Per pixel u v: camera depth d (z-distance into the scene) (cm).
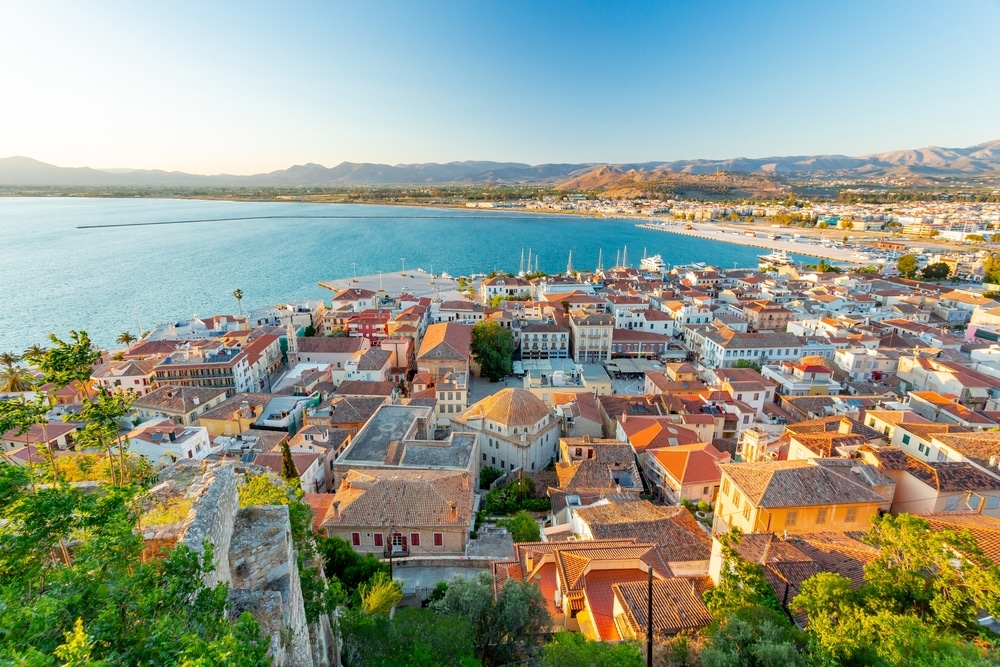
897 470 5088
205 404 10975
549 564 4481
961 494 4725
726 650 2697
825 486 4706
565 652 2892
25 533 1870
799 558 3622
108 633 1490
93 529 1938
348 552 4775
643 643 3078
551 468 9269
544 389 11244
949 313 18575
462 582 4091
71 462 3750
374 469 7256
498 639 3612
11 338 17625
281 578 2659
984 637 2588
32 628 1410
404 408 9694
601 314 16325
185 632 1566
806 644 2717
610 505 5706
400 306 19550
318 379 12525
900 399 10194
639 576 4075
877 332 15088
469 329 15238
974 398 10262
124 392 3481
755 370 13075
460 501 6062
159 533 2414
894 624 2542
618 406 10525
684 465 7344
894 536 3130
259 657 1620
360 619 3553
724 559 3581
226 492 2675
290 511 3412
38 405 2931
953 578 2855
